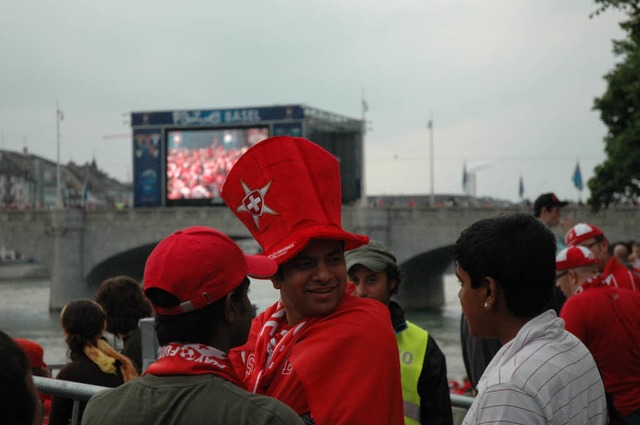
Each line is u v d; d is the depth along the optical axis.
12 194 131.50
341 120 76.81
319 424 2.89
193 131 69.88
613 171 37.00
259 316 3.66
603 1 20.75
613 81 36.97
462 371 33.16
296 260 3.22
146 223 63.25
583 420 2.84
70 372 5.27
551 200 8.29
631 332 5.10
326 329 3.09
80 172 153.25
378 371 2.98
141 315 6.33
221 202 68.88
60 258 63.41
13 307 65.88
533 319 3.00
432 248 56.91
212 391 2.64
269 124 68.12
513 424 2.72
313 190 3.27
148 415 2.64
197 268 2.75
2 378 2.07
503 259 2.96
